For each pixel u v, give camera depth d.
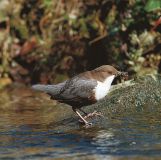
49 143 9.27
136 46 15.09
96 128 10.20
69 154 8.57
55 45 16.66
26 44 17.03
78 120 10.90
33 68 16.67
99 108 11.61
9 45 17.11
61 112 11.96
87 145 9.02
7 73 16.77
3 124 11.00
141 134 9.52
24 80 16.53
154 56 15.02
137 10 15.18
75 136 9.67
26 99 14.08
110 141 9.17
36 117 11.62
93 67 15.94
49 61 16.44
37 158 8.44
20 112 12.31
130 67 14.90
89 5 16.58
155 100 11.93
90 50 16.08
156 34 15.09
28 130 10.34
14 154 8.70
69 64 16.23
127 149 8.66
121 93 12.02
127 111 11.45
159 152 8.45
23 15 17.48
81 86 11.08
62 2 17.12
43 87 11.25
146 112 11.30
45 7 17.27
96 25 16.17
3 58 16.92
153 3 13.37
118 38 15.37
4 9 17.39
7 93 15.16
